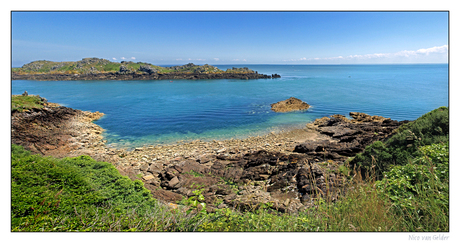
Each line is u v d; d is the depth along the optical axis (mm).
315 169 12406
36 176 7113
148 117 39125
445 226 4449
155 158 20062
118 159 19891
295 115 39969
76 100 59219
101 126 33250
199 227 5574
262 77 145500
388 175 6984
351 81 108062
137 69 165125
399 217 4797
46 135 25062
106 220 5848
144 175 15266
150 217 6293
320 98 57281
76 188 7570
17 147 8961
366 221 4645
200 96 65562
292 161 15672
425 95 58812
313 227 5160
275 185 12156
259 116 39562
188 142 25844
